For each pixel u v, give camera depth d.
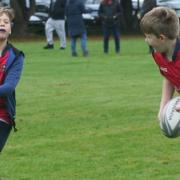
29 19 79.94
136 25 85.25
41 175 17.17
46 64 43.38
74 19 48.53
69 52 54.12
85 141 20.53
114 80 34.31
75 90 30.95
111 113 24.94
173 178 16.73
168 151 19.27
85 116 24.41
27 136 21.30
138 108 25.91
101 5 51.53
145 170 17.44
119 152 19.22
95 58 47.47
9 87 14.08
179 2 80.00
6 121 14.50
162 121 13.23
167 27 12.47
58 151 19.44
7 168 17.80
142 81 33.75
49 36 58.59
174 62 13.04
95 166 17.88
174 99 13.33
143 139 20.69
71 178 16.88
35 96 29.33
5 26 14.30
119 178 16.77
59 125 22.89
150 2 49.34
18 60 14.35
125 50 55.81
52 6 61.03
